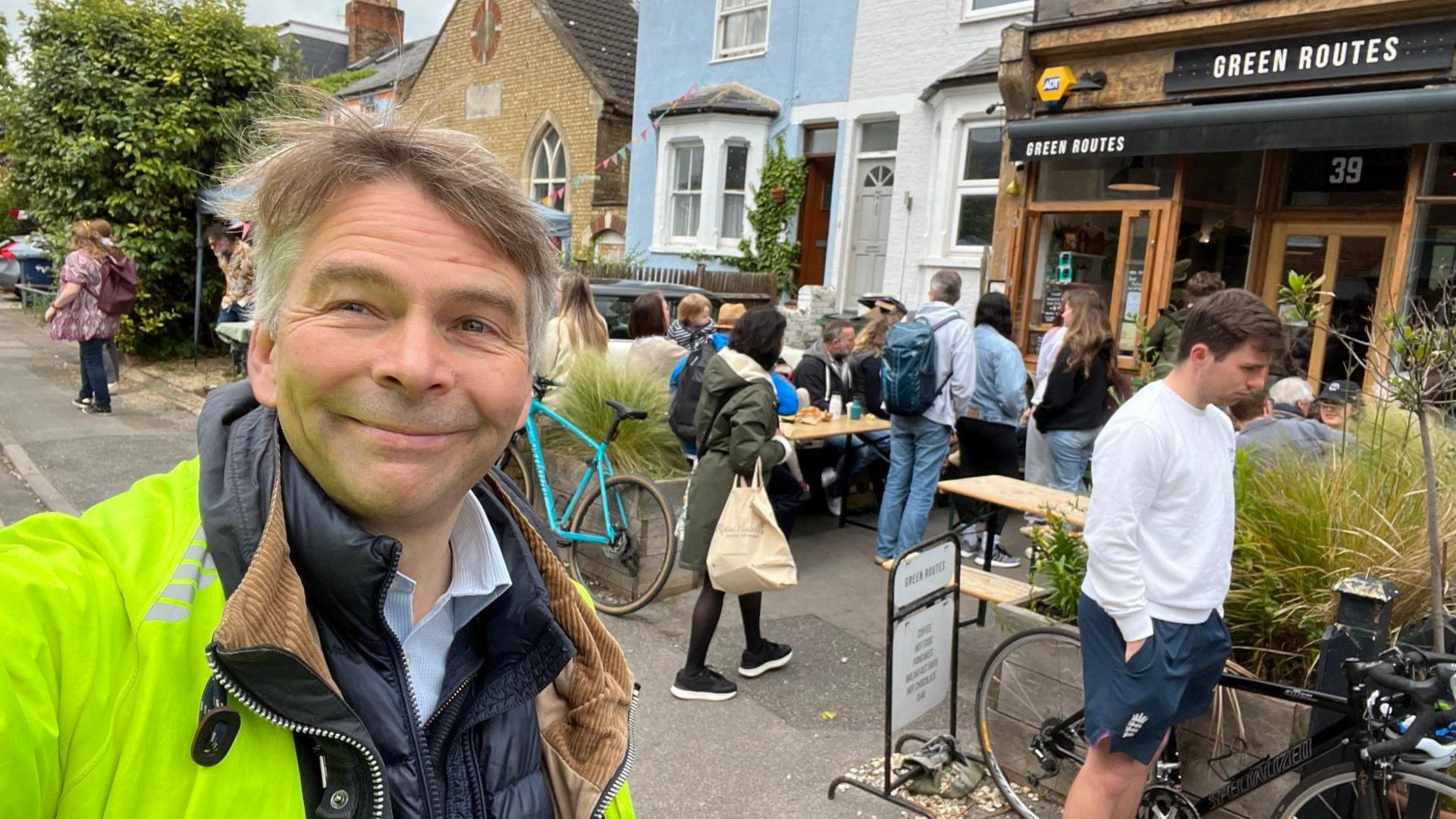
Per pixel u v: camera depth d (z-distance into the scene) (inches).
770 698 157.3
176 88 411.8
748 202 520.1
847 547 247.1
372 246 34.4
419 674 40.0
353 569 34.7
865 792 128.6
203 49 411.8
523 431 216.7
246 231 39.3
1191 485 93.8
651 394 225.9
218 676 30.3
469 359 36.0
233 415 38.8
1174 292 311.3
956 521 227.3
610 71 649.0
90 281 336.2
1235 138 270.2
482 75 725.3
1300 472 129.8
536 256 38.8
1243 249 324.5
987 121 415.8
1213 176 309.6
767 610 198.5
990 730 131.2
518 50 690.8
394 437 34.5
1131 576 93.0
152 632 30.9
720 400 157.5
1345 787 97.5
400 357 34.0
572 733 45.7
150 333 443.2
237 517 33.7
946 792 127.5
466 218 35.7
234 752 31.4
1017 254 340.2
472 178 36.2
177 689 30.8
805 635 185.3
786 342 458.9
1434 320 131.5
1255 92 275.6
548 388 217.8
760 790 129.3
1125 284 316.8
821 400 275.1
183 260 438.0
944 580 126.5
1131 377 309.9
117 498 35.5
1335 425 176.7
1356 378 296.2
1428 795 96.4
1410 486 123.0
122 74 410.6
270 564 33.1
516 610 42.4
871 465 285.4
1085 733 101.8
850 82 469.1
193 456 289.6
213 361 454.9
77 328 336.8
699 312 282.0
